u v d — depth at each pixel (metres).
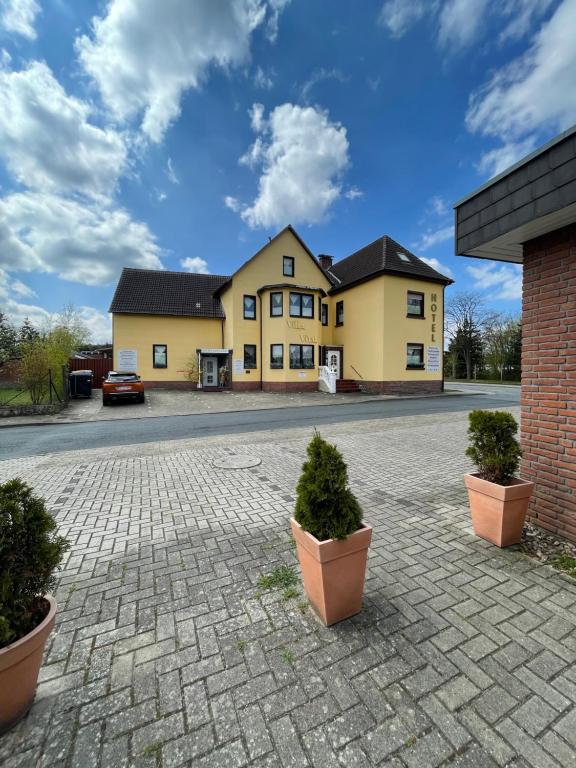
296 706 1.67
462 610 2.33
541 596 2.47
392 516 3.85
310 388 20.52
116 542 3.36
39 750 1.48
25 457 6.75
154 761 1.43
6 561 1.57
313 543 2.12
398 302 19.64
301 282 22.27
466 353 42.94
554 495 3.30
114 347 20.70
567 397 3.15
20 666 1.54
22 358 13.38
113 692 1.75
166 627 2.22
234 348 20.84
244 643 2.08
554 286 3.21
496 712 1.62
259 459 6.37
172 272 24.30
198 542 3.35
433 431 8.85
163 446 7.55
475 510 3.34
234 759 1.43
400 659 1.94
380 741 1.50
